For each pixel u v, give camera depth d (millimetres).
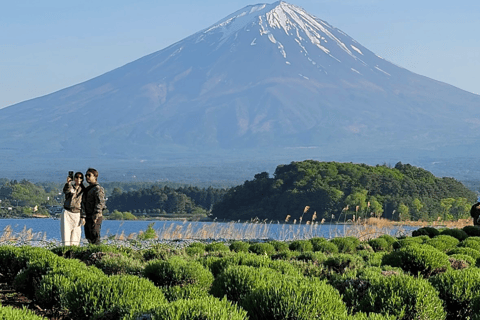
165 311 6914
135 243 21797
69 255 13602
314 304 7777
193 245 18406
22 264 11391
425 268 12953
